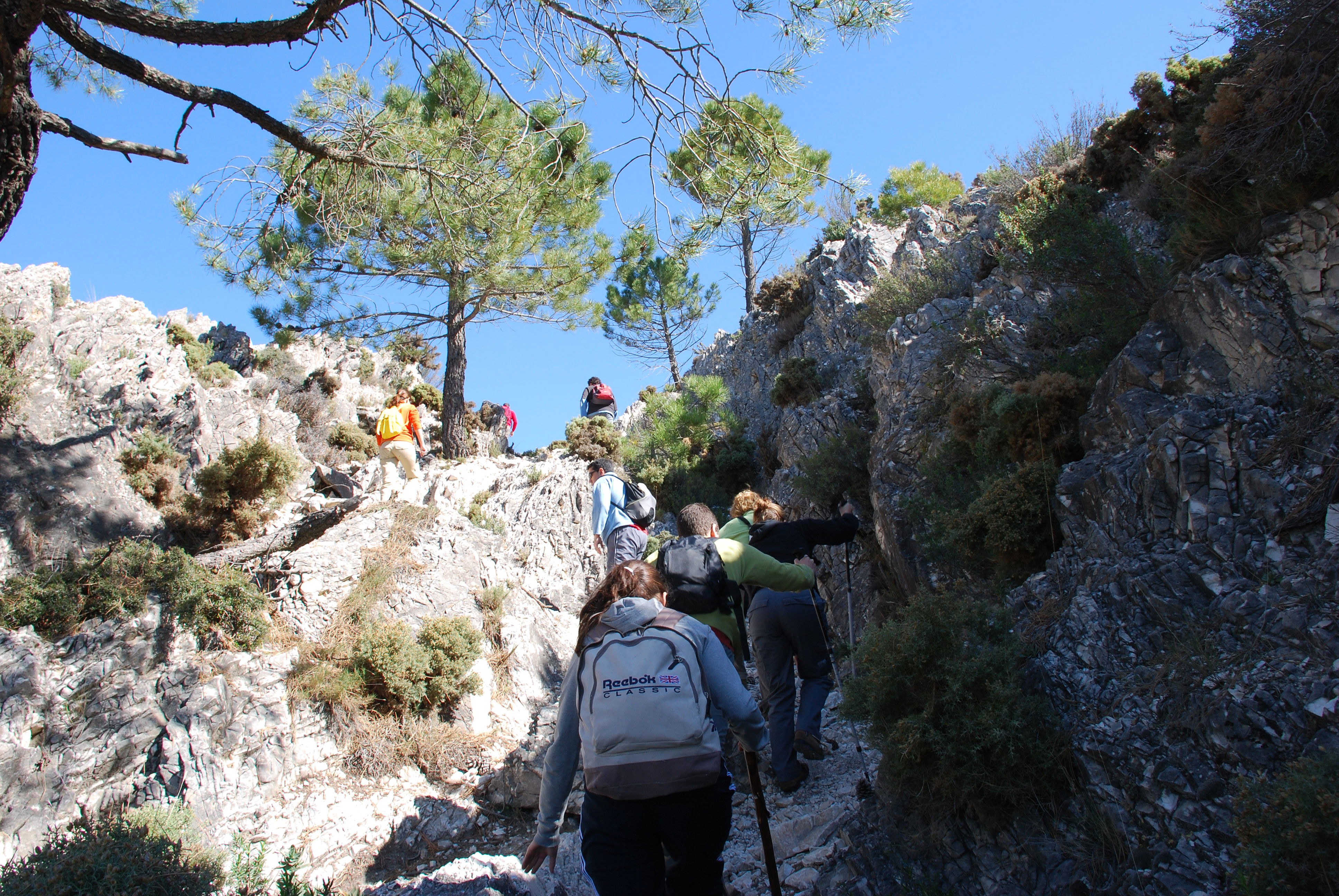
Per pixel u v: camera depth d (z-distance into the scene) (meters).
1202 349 5.62
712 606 4.29
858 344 16.08
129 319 13.34
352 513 11.03
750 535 5.65
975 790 4.05
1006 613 4.64
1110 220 7.78
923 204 17.70
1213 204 6.05
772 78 5.86
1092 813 3.82
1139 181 9.47
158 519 10.32
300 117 5.97
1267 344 5.10
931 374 9.12
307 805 7.10
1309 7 5.20
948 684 4.16
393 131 5.98
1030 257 7.44
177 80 5.36
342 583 9.31
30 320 12.38
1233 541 4.36
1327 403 4.48
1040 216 7.44
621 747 2.51
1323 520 4.07
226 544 10.23
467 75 6.21
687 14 5.66
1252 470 4.53
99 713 7.12
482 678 8.88
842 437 11.30
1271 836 2.88
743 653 4.52
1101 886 3.59
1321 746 3.26
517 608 10.55
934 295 11.95
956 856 4.03
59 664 7.44
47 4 4.82
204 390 12.51
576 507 13.72
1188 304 5.79
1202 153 6.15
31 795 6.48
